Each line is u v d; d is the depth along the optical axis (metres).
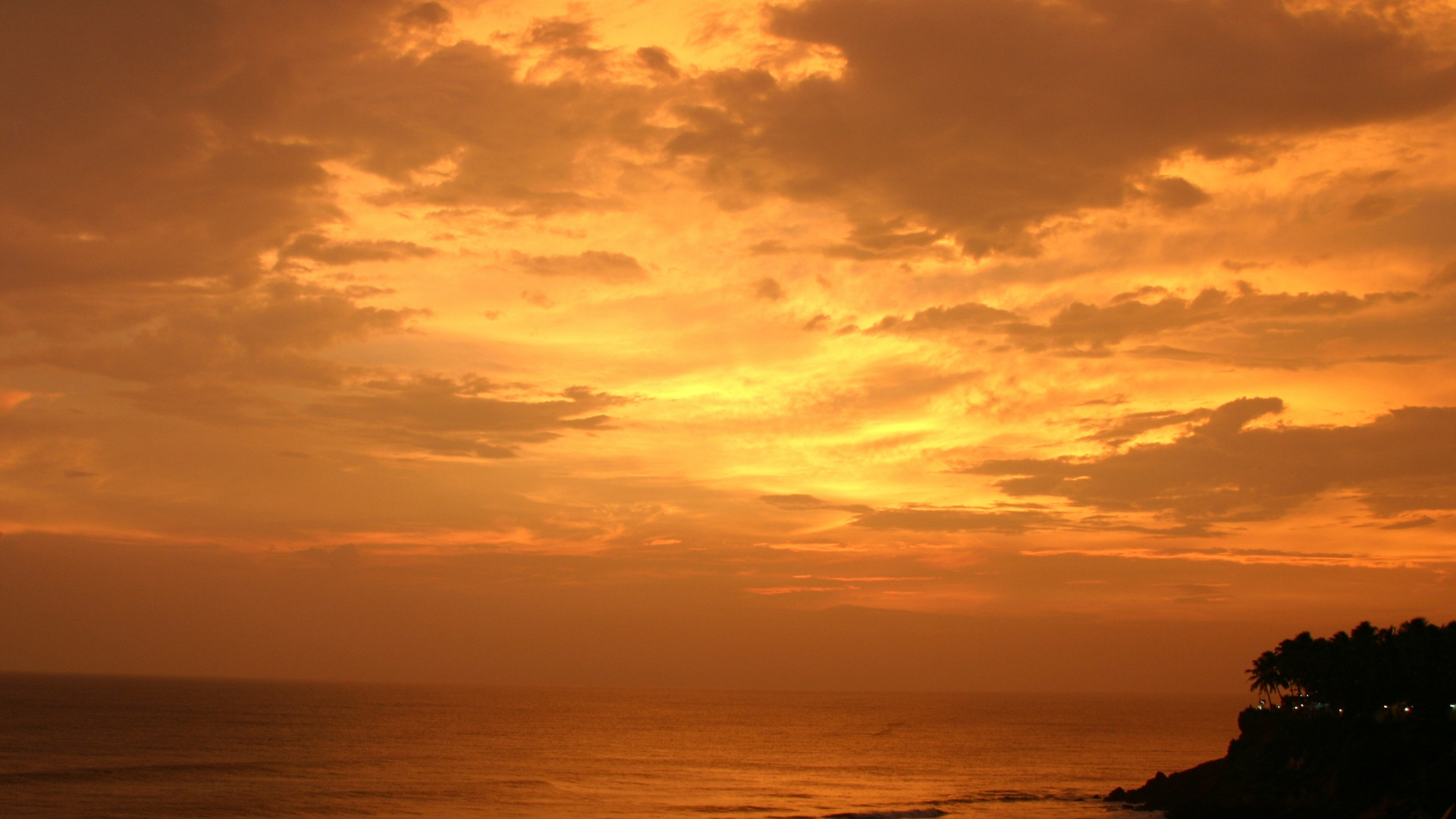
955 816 104.00
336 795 112.19
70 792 108.31
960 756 191.50
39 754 144.50
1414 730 82.81
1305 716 97.25
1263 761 95.19
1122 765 174.00
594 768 153.12
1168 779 112.19
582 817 102.31
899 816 104.50
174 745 165.50
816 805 115.19
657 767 158.88
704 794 124.31
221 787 115.50
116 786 113.25
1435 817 69.94
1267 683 112.62
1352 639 98.25
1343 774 81.94
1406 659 88.88
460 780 130.75
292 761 147.75
